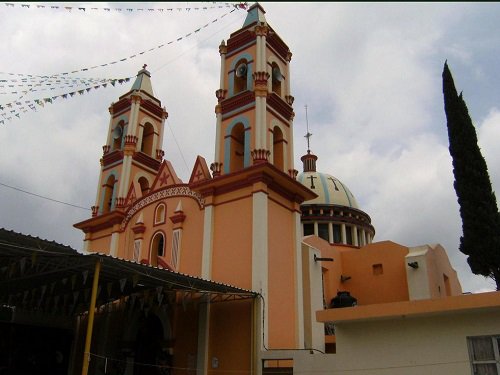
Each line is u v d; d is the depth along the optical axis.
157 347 22.17
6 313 22.50
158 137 31.36
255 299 18.73
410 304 13.77
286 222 21.98
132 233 25.64
